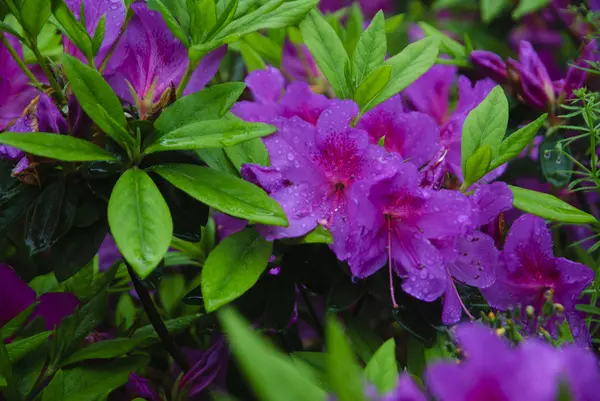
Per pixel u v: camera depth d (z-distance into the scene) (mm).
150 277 610
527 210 629
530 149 735
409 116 617
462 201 587
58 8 599
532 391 436
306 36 646
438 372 441
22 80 639
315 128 600
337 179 602
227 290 581
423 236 595
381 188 588
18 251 688
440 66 697
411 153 618
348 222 596
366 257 593
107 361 625
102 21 606
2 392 589
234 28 615
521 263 628
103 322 730
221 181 582
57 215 590
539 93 711
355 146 597
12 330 607
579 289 626
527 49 717
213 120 584
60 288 678
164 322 673
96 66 622
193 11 608
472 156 606
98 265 718
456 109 681
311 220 597
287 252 624
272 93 687
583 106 691
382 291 610
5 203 599
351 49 756
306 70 773
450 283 603
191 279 711
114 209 558
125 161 591
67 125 591
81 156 570
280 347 673
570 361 440
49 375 615
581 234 725
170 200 604
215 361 636
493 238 642
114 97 580
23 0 593
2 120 634
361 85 622
